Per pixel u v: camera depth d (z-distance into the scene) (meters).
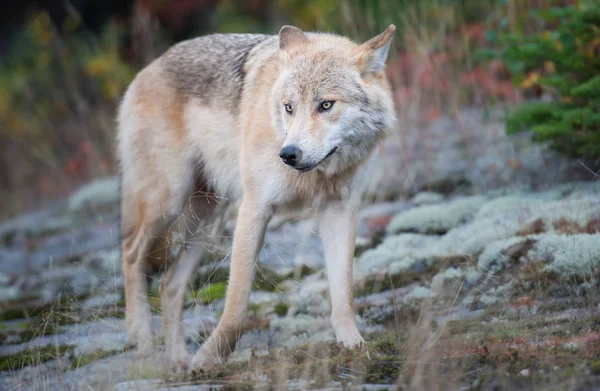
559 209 10.15
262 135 8.80
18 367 8.95
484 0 18.25
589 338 7.22
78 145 24.08
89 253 14.76
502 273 9.27
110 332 9.52
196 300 9.49
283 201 8.91
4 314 11.69
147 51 23.62
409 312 9.01
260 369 7.64
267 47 9.73
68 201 20.59
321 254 11.80
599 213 9.75
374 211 13.21
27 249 16.75
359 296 10.04
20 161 24.75
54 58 27.52
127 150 10.64
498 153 13.66
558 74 11.65
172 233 10.24
